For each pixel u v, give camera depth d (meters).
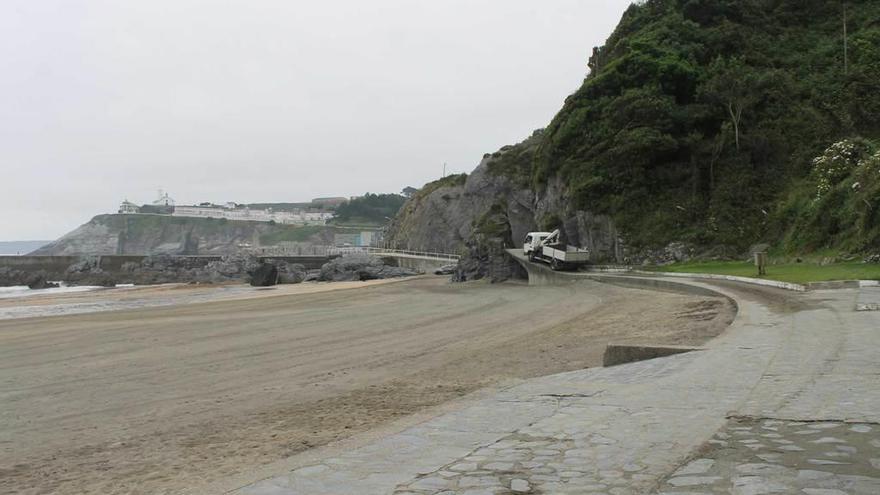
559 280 47.88
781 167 49.06
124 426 10.51
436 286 58.12
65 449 9.09
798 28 60.25
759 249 43.31
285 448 8.08
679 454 5.38
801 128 50.00
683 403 7.51
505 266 59.97
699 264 43.84
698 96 54.47
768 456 5.15
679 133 54.00
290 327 26.66
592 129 58.91
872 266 28.20
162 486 6.70
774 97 52.03
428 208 117.94
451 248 106.94
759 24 61.16
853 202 35.41
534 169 69.50
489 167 100.00
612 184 53.97
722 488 4.45
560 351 16.39
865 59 51.81
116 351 20.53
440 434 6.93
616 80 60.06
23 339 24.88
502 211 68.19
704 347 11.83
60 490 6.98
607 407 7.72
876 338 11.27
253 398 12.47
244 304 44.16
